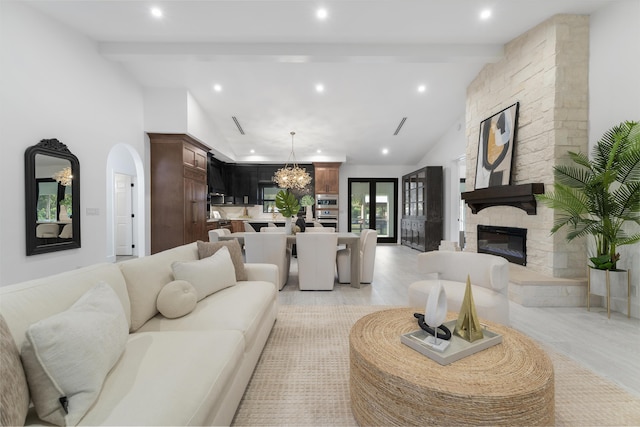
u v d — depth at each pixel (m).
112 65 4.33
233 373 1.38
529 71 3.67
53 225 3.28
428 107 5.93
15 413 0.79
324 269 3.93
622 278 2.83
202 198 6.34
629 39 2.94
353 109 5.98
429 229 7.25
